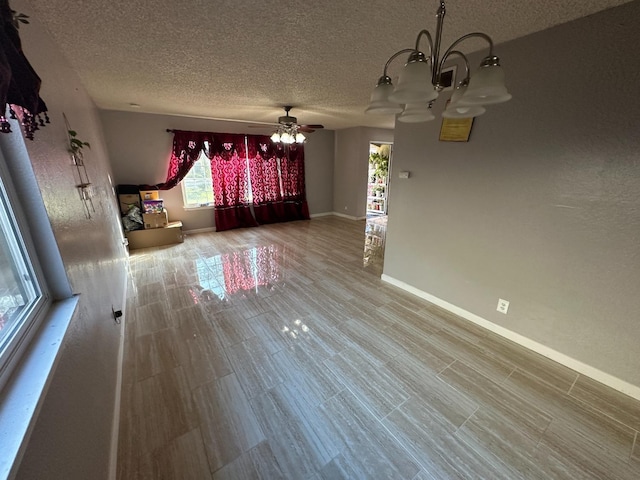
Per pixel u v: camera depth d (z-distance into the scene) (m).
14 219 0.96
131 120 4.54
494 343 2.21
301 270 3.71
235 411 1.60
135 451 1.37
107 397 1.44
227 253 4.37
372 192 8.02
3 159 0.92
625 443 1.42
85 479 0.99
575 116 1.69
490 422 1.54
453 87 2.26
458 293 2.58
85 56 2.06
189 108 4.15
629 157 1.54
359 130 6.35
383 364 1.98
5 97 0.64
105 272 1.99
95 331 1.42
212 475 1.27
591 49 1.58
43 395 0.73
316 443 1.42
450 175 2.44
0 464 0.56
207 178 5.59
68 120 1.81
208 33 1.77
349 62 2.27
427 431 1.49
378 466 1.32
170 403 1.64
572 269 1.84
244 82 2.81
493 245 2.24
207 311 2.67
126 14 1.53
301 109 4.19
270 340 2.24
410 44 1.93
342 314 2.64
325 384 1.80
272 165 6.18
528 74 1.84
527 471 1.30
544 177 1.88
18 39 0.77
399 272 3.17
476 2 1.43
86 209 1.70
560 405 1.65
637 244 1.58
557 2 1.43
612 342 1.74
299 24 1.66
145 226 4.61
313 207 7.16
